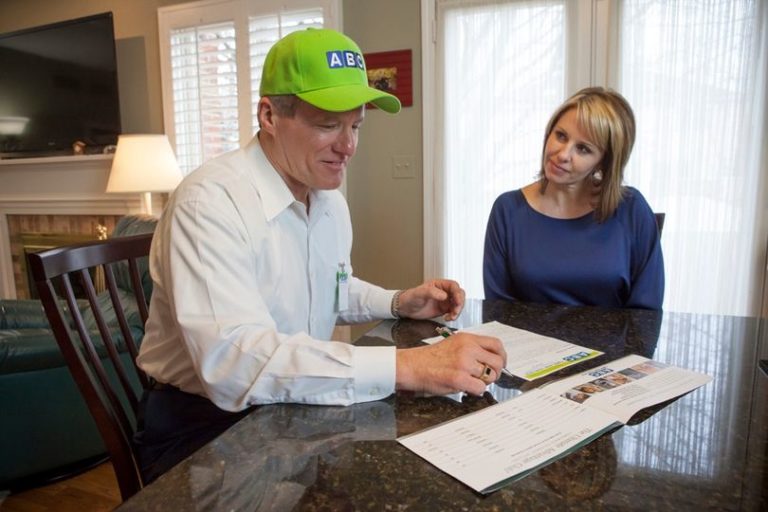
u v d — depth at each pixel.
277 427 0.63
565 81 2.53
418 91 2.75
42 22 3.72
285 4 2.88
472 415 0.65
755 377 0.76
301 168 0.87
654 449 0.56
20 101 3.61
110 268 1.09
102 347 1.73
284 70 0.80
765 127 2.27
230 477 0.52
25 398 1.69
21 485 1.80
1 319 2.09
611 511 0.46
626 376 0.77
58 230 3.75
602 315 1.14
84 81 3.38
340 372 0.68
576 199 1.41
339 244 1.10
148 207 3.15
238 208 0.83
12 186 3.80
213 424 0.88
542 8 2.51
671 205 2.42
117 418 0.93
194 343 0.73
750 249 2.34
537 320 1.10
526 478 0.51
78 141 3.48
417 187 2.83
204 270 0.75
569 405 0.67
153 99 3.41
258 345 0.71
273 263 0.89
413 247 2.89
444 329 1.01
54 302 0.88
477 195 2.72
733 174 2.33
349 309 1.14
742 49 2.25
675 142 2.39
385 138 2.85
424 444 0.58
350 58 0.81
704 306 2.43
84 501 1.72
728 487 0.50
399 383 0.70
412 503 0.47
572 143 1.31
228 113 3.17
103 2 3.47
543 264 1.38
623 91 2.44
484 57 2.62
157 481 0.51
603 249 1.36
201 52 3.14
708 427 0.61
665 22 2.34
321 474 0.52
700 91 2.33
